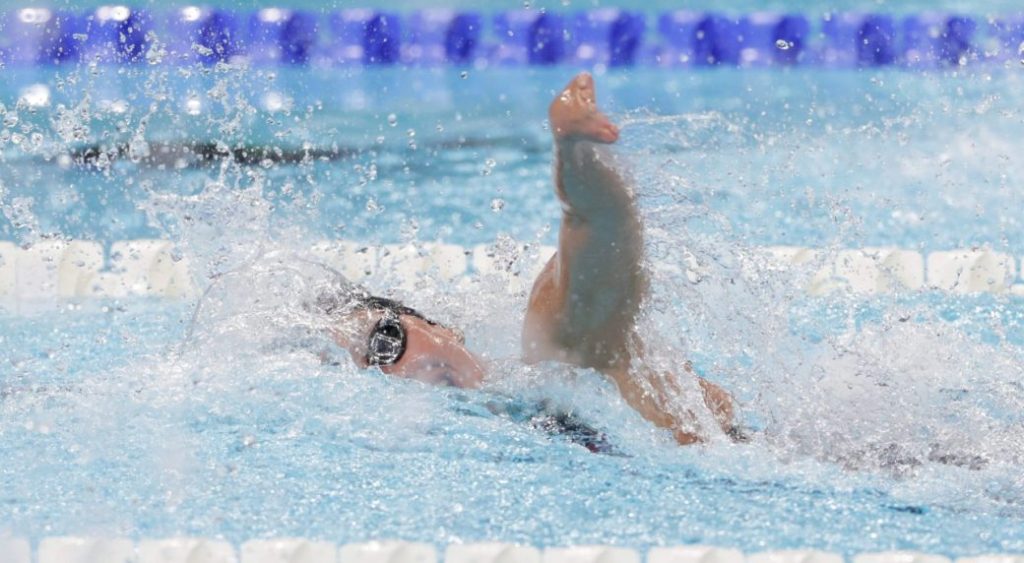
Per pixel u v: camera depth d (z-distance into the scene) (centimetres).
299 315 840
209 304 860
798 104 2019
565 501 651
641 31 2367
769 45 2350
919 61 2291
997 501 664
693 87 2178
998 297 1169
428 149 1828
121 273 1195
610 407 757
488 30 2358
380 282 1169
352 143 1845
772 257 942
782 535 607
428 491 660
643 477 691
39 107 1867
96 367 907
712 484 683
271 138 1822
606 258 707
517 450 725
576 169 673
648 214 755
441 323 891
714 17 2355
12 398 803
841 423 764
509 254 1054
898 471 708
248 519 619
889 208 1446
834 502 658
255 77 2189
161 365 841
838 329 1027
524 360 784
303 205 1418
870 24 2334
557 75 2297
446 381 805
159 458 701
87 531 601
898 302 1138
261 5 2352
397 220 1455
